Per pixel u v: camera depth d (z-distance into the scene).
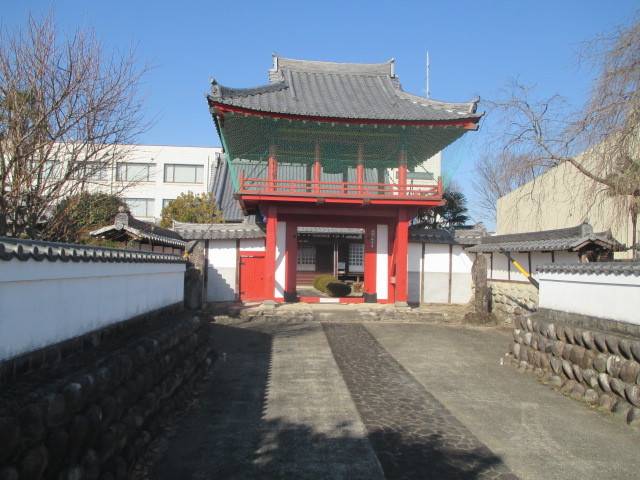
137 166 32.66
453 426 5.81
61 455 3.00
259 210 18.95
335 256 27.72
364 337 12.08
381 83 19.84
